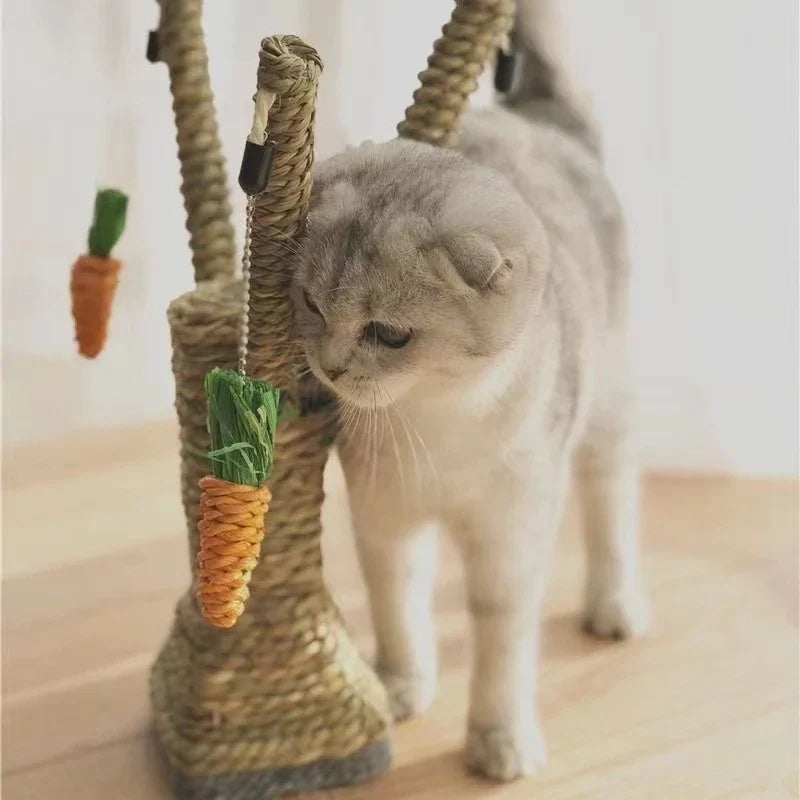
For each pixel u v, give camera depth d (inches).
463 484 43.8
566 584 62.3
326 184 40.9
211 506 36.2
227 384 35.7
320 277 38.9
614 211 54.0
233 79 63.0
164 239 68.7
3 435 74.0
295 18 62.0
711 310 67.6
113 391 75.0
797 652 56.8
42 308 71.8
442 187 39.5
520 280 39.5
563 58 55.8
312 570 45.4
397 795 47.9
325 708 46.5
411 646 52.0
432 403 41.7
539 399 43.2
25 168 67.6
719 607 60.2
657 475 72.3
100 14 63.7
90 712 52.4
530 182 49.0
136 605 59.7
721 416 70.1
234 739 45.9
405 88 62.7
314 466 44.1
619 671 55.4
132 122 65.9
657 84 63.5
